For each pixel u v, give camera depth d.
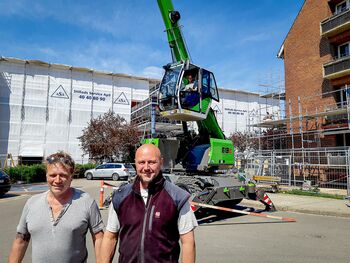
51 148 35.16
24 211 2.45
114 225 2.46
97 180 24.08
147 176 2.32
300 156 16.09
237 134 37.88
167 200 2.28
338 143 16.30
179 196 2.32
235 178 9.37
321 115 16.53
